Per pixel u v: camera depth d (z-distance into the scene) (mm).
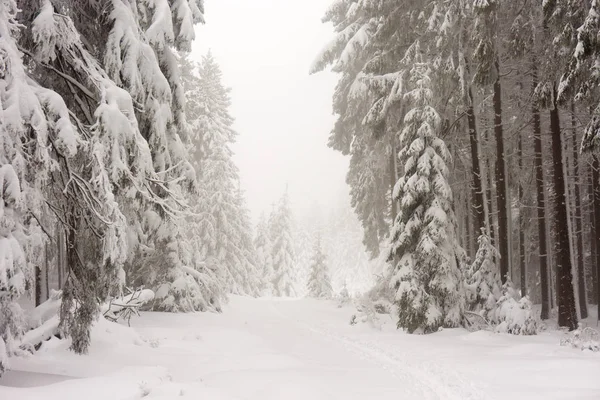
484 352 12797
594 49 13125
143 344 12805
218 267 30859
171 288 22594
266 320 23344
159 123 11414
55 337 10758
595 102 14500
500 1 17766
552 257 30422
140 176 9703
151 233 21438
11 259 6836
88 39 11398
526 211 28984
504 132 25297
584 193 30453
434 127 18484
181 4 11930
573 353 11625
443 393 8805
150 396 7363
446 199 18219
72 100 10641
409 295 17422
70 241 9445
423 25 21031
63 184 9070
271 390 8727
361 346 14898
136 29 10406
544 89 16969
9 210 7074
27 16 9211
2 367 7164
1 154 6914
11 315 7273
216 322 20500
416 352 13422
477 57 17844
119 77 10273
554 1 15023
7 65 7219
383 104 22453
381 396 8578
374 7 22422
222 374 10109
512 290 17344
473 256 28156
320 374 10352
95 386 7320
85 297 9578
